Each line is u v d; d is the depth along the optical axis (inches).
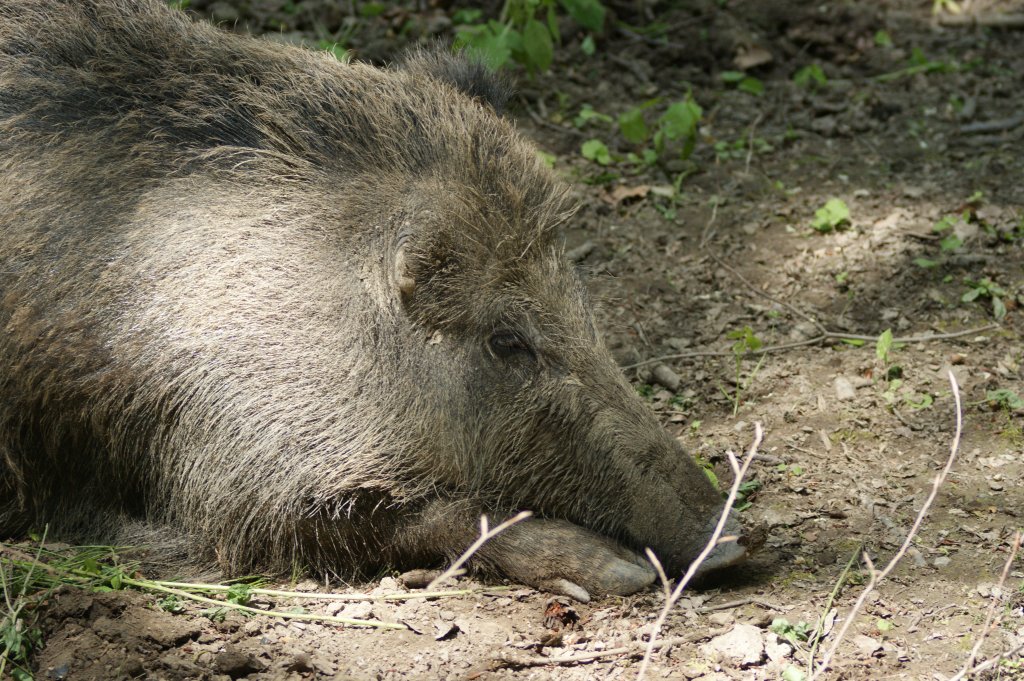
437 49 426.9
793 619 340.8
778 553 377.7
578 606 352.2
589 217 585.9
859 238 560.7
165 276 360.8
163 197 368.2
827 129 653.3
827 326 507.8
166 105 381.4
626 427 362.3
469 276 364.5
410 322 363.9
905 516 392.5
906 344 490.0
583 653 327.9
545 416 365.4
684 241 568.7
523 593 359.9
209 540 371.6
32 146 375.9
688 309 523.8
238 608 346.9
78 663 316.5
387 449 359.9
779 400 462.0
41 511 391.9
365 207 370.3
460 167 372.5
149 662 317.1
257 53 398.0
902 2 803.4
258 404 356.2
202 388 358.9
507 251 366.6
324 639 335.3
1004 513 390.9
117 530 387.5
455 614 346.3
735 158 636.1
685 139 638.5
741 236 570.3
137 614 335.6
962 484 407.5
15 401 372.8
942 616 341.1
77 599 334.3
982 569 362.3
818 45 735.1
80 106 380.5
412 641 334.6
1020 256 538.0
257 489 358.9
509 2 684.7
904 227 564.4
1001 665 317.7
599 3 711.7
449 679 316.8
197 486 366.9
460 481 368.2
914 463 420.2
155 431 369.4
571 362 366.0
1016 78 697.6
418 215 366.6
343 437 357.4
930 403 452.1
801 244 561.9
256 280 359.6
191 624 334.0
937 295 518.6
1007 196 581.9
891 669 318.7
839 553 376.2
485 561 365.4
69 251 365.7
